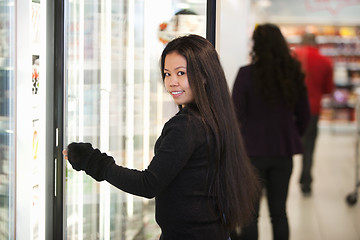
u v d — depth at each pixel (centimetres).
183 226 197
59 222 296
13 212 275
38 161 288
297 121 384
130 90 319
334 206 566
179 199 195
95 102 313
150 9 314
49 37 290
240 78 367
